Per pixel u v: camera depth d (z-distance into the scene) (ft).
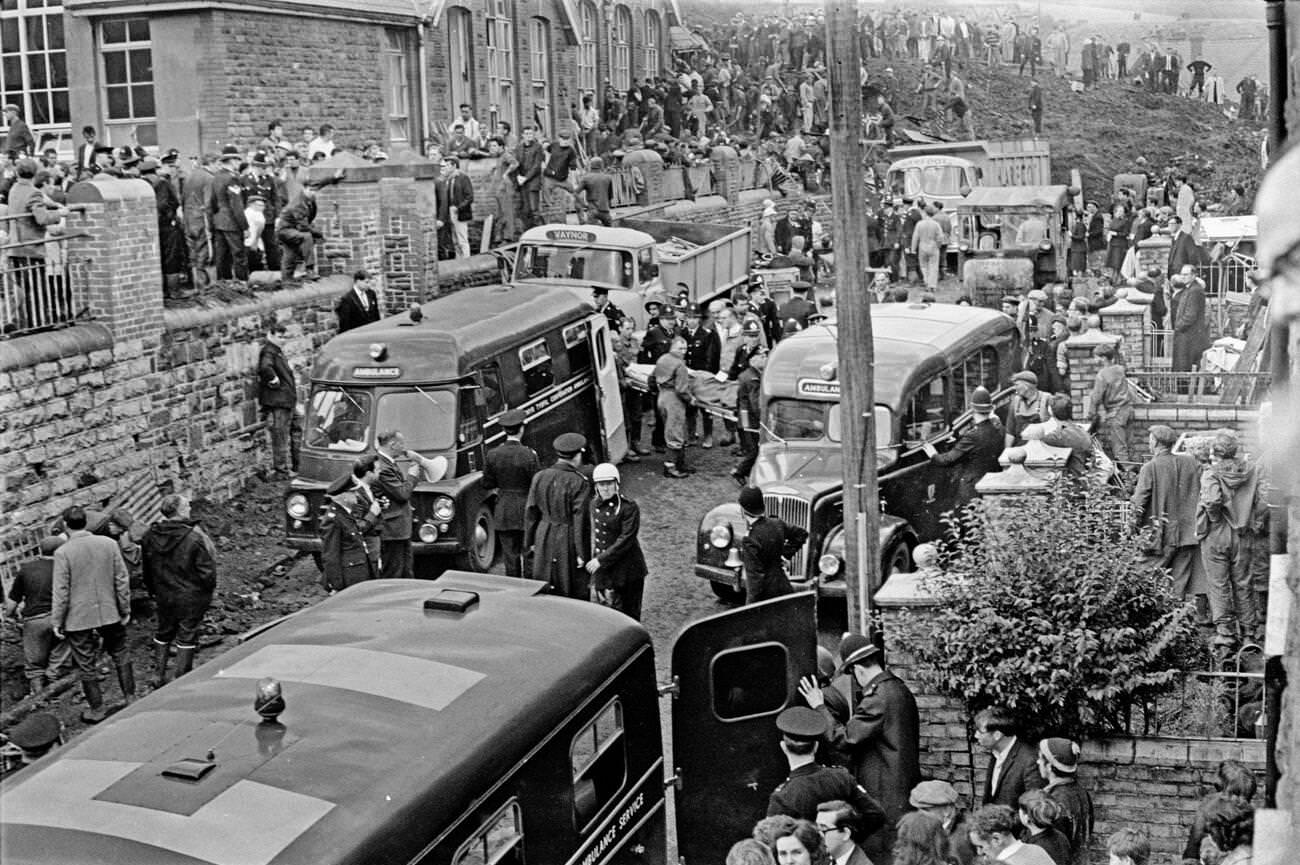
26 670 46.44
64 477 58.23
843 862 26.35
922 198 123.65
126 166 78.23
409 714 24.77
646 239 93.50
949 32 138.31
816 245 129.90
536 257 93.45
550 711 26.35
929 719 35.78
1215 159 130.41
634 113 144.05
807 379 55.88
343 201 81.35
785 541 47.55
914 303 65.31
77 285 61.26
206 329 67.41
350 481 51.24
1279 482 6.42
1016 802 31.07
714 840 32.71
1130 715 35.01
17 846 20.85
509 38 130.62
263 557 61.98
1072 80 135.54
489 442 60.08
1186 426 64.08
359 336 59.31
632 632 30.01
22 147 89.92
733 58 150.30
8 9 98.89
